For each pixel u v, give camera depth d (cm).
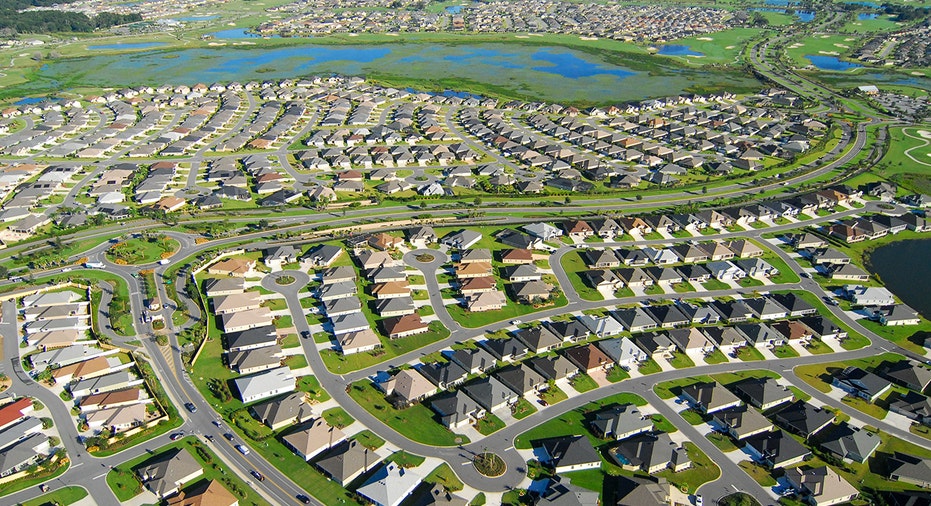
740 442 12106
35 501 10338
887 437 12369
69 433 11794
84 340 14575
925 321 16425
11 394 12762
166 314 15538
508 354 14350
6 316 15400
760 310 16238
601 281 17562
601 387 13550
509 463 11412
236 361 13662
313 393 12975
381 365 14025
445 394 13200
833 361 14712
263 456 11400
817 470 11194
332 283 17225
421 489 10762
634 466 11425
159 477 10656
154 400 12619
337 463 11012
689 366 14350
